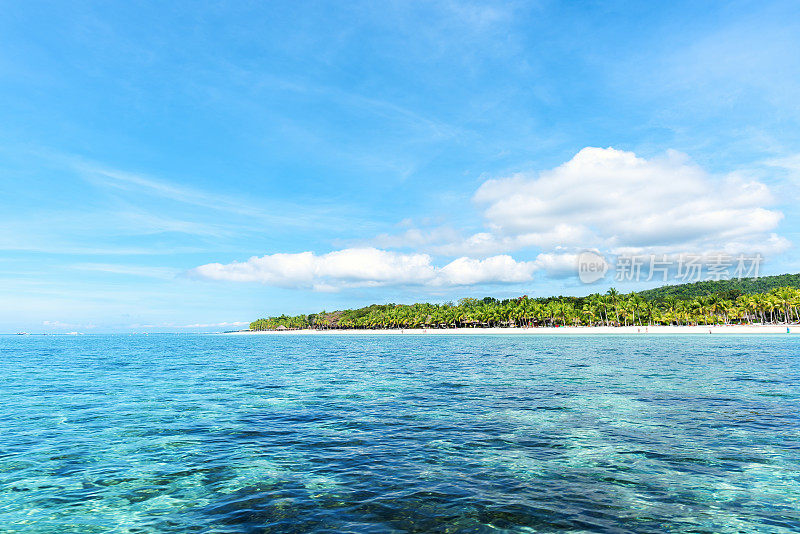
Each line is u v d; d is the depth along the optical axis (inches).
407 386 1164.5
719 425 677.9
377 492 430.6
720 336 4197.8
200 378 1393.9
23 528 370.9
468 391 1058.1
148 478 481.4
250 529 358.6
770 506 394.6
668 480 455.2
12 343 5310.0
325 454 557.0
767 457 524.1
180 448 591.2
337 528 356.8
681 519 369.1
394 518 373.1
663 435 625.0
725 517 372.8
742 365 1542.8
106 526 371.9
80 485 463.8
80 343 5305.1
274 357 2447.1
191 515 388.8
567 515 376.2
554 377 1294.3
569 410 807.1
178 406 898.7
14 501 424.8
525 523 361.4
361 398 979.9
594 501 405.1
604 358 1952.5
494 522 363.6
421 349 3058.6
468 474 477.7
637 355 2096.5
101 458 552.1
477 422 722.2
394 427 696.4
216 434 665.0
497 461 520.1
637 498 411.2
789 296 5118.1
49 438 647.1
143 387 1188.5
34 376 1470.2
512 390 1057.5
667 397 925.2
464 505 397.7
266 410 849.5
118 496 434.3
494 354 2367.1
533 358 2022.6
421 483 453.4
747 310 5452.8
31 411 852.0
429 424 713.6
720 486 439.8
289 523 367.6
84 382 1301.7
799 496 416.2
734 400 880.9
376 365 1812.3
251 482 463.8
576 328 5940.0
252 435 657.6
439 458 534.3
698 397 918.4
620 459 522.3
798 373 1296.8
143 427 713.0
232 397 1011.3
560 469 490.9
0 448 596.7
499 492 426.6
